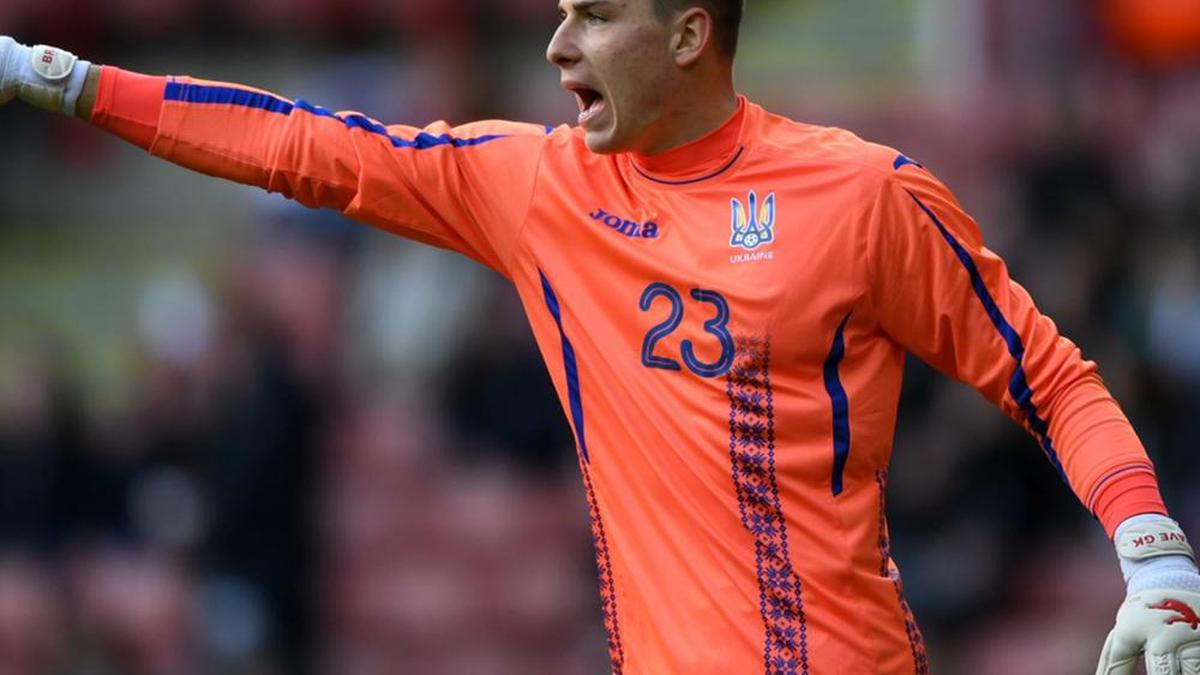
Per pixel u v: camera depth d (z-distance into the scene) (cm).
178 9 6619
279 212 4897
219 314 4094
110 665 3991
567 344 1422
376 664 4281
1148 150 4828
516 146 1447
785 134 1410
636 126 1389
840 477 1373
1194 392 3712
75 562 4041
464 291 4528
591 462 1417
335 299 4678
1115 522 1323
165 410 4106
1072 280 3659
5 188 6425
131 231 6203
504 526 4331
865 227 1359
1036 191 4078
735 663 1355
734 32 1400
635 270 1389
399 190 1455
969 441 3434
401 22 6328
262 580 3538
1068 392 1359
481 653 4262
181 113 1447
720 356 1360
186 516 4028
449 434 4434
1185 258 4262
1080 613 3472
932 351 1391
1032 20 5650
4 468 4062
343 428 4531
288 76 6612
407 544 4388
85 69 1441
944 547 3425
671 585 1371
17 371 4456
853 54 6400
